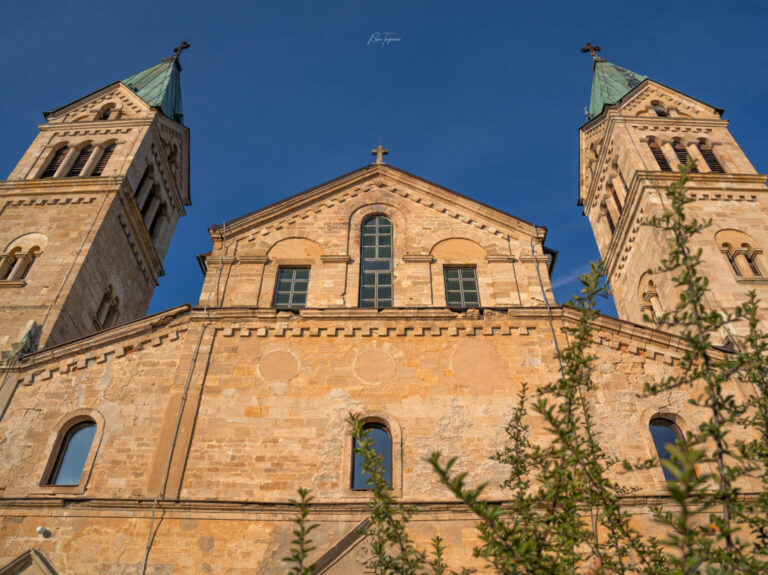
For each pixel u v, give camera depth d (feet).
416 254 76.28
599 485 38.22
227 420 59.98
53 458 58.85
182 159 124.47
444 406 61.05
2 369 64.95
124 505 54.34
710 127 109.70
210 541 52.44
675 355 64.95
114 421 60.49
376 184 85.46
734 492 30.78
